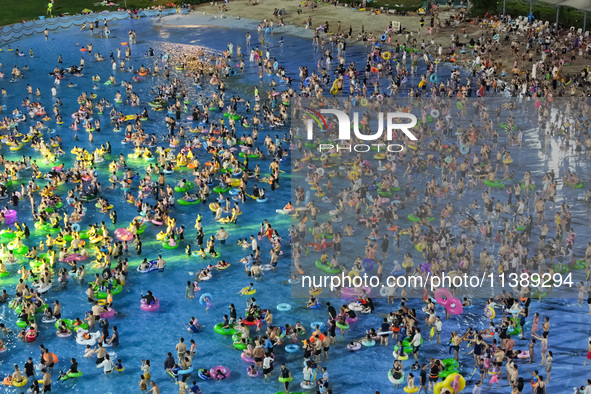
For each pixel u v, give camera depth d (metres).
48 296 48.28
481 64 80.88
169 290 49.00
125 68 91.00
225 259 52.38
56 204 59.00
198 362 42.50
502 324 41.94
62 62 93.12
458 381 38.84
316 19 104.12
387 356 42.47
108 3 114.69
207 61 93.19
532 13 91.69
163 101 79.25
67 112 78.12
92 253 52.94
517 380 39.03
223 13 110.81
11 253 51.78
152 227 56.53
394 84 77.50
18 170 63.38
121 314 46.66
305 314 46.12
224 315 45.41
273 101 78.38
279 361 42.38
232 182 62.41
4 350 43.47
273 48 96.50
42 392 40.28
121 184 62.50
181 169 65.44
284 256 52.22
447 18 98.75
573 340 41.47
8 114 77.44
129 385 40.78
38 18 107.88
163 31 105.31
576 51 81.75
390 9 104.25
